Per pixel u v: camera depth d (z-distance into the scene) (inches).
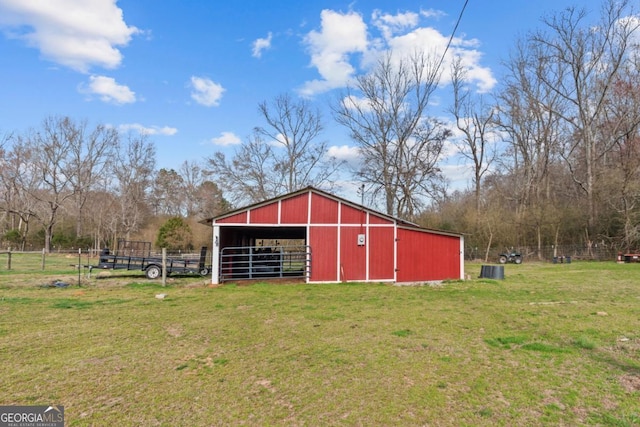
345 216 578.6
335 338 247.4
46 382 173.6
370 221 583.8
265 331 268.1
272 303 385.1
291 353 216.4
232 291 476.1
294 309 350.6
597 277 649.0
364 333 259.9
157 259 639.8
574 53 1230.3
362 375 180.7
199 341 243.0
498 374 180.2
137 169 1720.0
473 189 1542.8
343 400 153.2
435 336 250.5
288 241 1348.4
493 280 609.9
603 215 1144.2
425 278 592.7
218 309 352.2
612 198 1090.1
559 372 182.2
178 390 164.4
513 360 200.5
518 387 164.6
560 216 1227.2
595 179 1187.3
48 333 262.1
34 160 1561.3
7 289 478.9
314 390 163.5
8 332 263.9
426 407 146.0
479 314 322.7
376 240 582.9
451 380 173.3
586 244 1181.1
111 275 668.1
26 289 481.7
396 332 260.8
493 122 1392.7
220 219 556.1
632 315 312.0
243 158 1472.7
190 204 2042.3
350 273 573.3
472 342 235.9
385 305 370.9
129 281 582.9
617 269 803.4
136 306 366.9
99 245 1547.7
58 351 220.5
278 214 566.3
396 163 1263.5
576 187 1294.3
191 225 1467.8
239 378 178.5
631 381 169.9
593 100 1229.1
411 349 221.6
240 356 211.9
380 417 138.3
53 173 1535.4
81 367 193.6
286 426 132.4
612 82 1176.2
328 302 390.6
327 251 571.5
